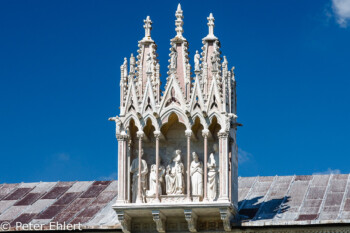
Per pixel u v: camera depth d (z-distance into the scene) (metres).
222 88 49.12
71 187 56.84
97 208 53.06
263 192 52.69
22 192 57.06
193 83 49.44
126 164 49.28
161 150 50.47
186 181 49.25
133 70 50.19
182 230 48.94
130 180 49.53
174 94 49.44
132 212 48.34
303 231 47.09
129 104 49.78
